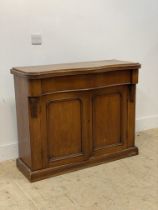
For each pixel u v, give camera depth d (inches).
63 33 120.3
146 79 144.0
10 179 102.0
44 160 101.3
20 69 100.6
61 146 104.1
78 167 107.2
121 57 135.6
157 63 145.4
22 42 113.1
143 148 125.6
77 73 99.4
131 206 84.5
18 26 111.3
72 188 95.0
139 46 139.1
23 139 105.0
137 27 136.6
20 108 103.8
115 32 131.7
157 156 117.5
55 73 95.8
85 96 104.7
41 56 117.6
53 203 86.9
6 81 113.0
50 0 115.3
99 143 111.3
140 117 146.3
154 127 150.2
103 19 127.6
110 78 107.2
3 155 116.4
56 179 101.0
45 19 115.7
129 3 132.3
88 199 88.6
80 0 121.0
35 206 85.7
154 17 140.0
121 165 110.4
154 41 142.4
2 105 113.8
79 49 124.9
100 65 106.3
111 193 91.6
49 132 101.2
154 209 83.0
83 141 107.3
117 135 114.7
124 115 114.3
